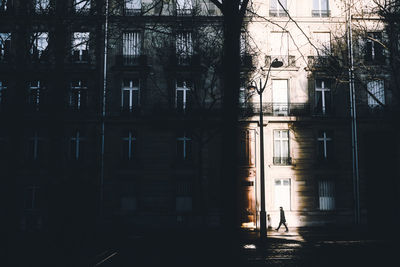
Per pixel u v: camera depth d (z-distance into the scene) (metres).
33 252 13.44
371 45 20.44
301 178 24.70
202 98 24.80
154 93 25.12
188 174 24.48
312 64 24.83
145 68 24.86
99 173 24.14
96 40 15.27
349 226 24.06
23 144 24.50
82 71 24.41
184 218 23.88
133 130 25.12
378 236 19.45
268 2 25.78
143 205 24.11
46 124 23.59
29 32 14.91
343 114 25.33
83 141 24.89
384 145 24.84
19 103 14.42
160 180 24.39
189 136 25.11
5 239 12.95
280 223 21.97
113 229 21.42
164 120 23.95
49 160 21.86
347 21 23.58
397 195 24.31
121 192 24.36
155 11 24.47
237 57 6.36
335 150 25.00
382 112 24.66
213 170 24.41
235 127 6.17
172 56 23.75
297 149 24.97
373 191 24.53
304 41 25.66
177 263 10.96
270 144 25.03
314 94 25.61
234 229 5.89
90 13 13.95
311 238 18.52
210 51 20.86
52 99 17.14
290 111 25.22
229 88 6.25
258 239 18.12
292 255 12.80
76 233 18.78
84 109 24.59
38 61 14.58
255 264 10.84
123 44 25.48
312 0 26.23
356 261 11.27
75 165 24.12
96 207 23.66
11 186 13.51
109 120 24.61
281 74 25.53
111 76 25.09
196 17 22.66
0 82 20.39
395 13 16.17
